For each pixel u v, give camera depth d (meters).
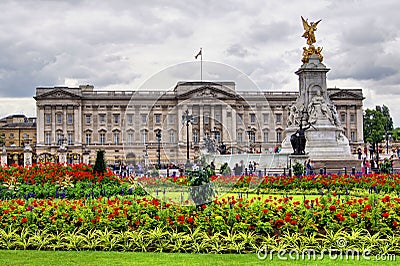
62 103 150.50
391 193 31.59
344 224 17.06
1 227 17.66
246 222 17.02
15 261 15.38
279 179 35.06
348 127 155.38
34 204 18.69
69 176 31.05
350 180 34.31
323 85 61.12
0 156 114.38
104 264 15.11
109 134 152.50
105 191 28.56
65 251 16.66
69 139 150.75
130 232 17.09
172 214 17.31
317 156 56.69
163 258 15.76
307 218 17.12
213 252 16.48
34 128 167.38
